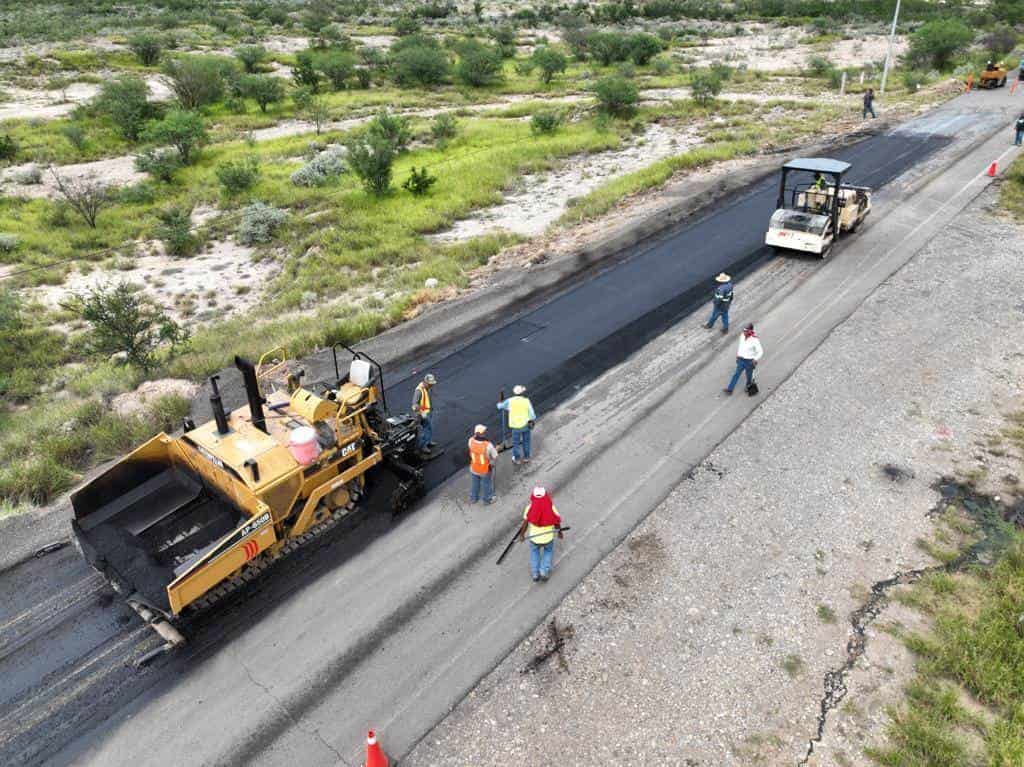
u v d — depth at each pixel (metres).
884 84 42.25
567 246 22.08
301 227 27.05
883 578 9.69
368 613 9.48
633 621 9.20
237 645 9.05
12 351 19.11
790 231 19.53
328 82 54.28
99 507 10.02
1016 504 10.94
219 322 20.53
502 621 9.30
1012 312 16.53
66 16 78.75
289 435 9.94
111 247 26.92
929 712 7.86
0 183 33.25
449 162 33.22
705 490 11.51
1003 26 68.12
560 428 13.28
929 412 13.20
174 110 41.03
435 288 19.77
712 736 7.75
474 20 86.81
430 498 11.58
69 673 8.76
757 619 9.14
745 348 13.38
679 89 48.28
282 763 7.67
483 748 7.73
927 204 23.31
